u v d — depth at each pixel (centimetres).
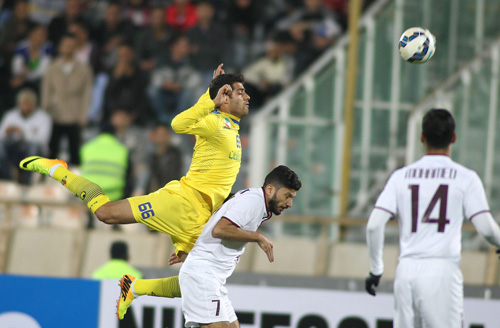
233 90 1938
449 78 3450
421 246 1656
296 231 3419
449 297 1634
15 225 3469
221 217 1852
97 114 4116
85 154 3538
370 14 3434
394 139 3434
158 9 4350
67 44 3978
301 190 3416
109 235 3312
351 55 3366
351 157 3416
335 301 2489
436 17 3491
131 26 4384
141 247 3291
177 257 2119
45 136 3928
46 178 3741
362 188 3431
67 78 3962
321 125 3425
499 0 3556
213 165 1919
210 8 4288
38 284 2414
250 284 2808
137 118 4044
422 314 1652
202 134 1888
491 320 2478
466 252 3306
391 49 3447
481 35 3559
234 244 1916
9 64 4234
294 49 4253
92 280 2431
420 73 3462
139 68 4112
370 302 2498
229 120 1938
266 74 4172
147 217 1905
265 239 1833
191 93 4184
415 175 1683
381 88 3434
